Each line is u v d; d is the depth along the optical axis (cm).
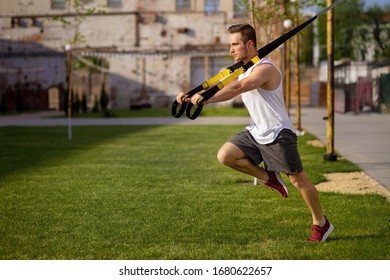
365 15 5488
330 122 1340
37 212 827
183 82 5212
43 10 5053
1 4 5056
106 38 5175
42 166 1312
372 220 752
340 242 653
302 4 1698
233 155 652
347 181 1070
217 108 4603
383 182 1052
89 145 1811
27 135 2231
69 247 651
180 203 884
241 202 888
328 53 1331
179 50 5066
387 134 2042
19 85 5116
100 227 738
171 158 1453
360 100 3859
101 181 1093
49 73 5103
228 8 5131
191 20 5159
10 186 1041
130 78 5234
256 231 709
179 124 2825
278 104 628
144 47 5191
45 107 5131
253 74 606
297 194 941
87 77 5844
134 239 680
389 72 3678
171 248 642
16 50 5097
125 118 3509
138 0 5175
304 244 649
